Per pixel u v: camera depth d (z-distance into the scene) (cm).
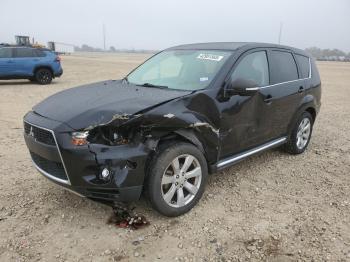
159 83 477
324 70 3369
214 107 417
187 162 394
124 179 349
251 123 475
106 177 348
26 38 3694
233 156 467
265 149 521
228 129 439
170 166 383
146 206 420
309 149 657
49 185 471
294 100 562
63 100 414
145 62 561
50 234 365
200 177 411
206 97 412
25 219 391
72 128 349
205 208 421
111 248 345
